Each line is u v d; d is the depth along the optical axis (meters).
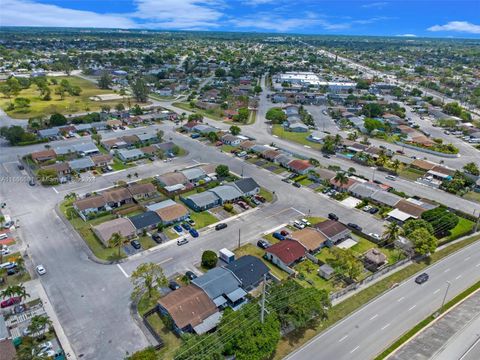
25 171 114.06
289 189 108.69
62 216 88.81
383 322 59.31
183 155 133.75
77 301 61.88
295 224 87.88
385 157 128.38
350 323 58.91
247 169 122.81
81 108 191.75
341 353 52.94
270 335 49.53
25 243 77.56
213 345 48.66
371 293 66.25
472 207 101.19
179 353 47.72
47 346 52.03
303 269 72.62
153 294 63.56
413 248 77.44
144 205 95.44
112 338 54.69
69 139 146.12
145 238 81.06
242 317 52.75
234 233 84.56
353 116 194.88
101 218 88.81
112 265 71.50
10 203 94.06
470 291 67.31
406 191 109.94
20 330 55.69
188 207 95.88
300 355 52.34
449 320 60.06
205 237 82.50
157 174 116.12
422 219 84.69
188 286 62.84
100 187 105.38
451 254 79.25
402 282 69.69
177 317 55.81
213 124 176.88
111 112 183.00
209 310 58.19
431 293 66.69
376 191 102.50
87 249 76.25
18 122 163.00
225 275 65.56
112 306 61.03
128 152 127.69
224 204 96.19
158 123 174.62
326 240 80.06
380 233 86.56
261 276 68.00
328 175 112.94
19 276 67.50
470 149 151.88
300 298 56.50
